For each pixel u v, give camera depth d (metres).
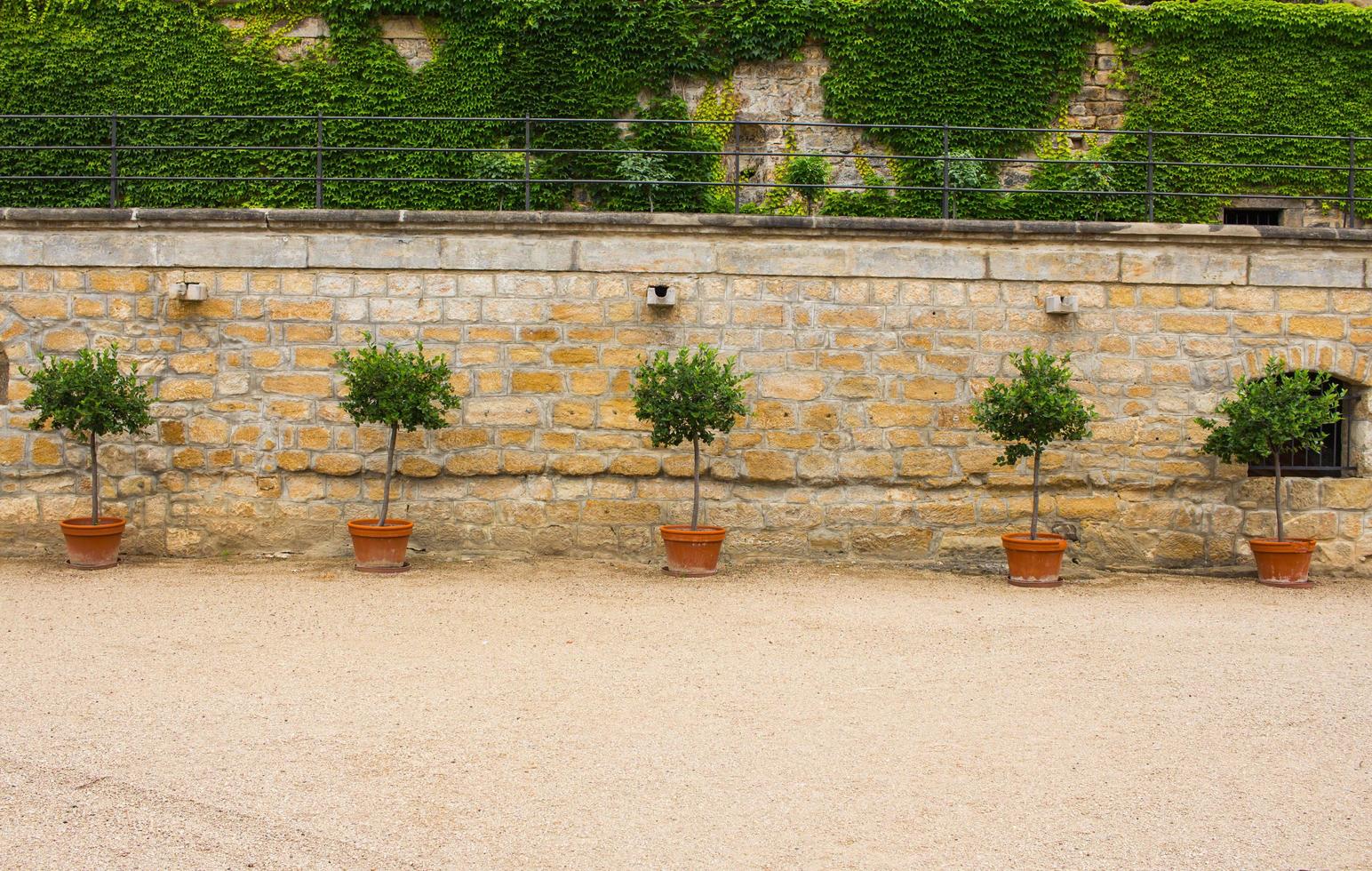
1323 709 6.29
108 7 15.34
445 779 4.97
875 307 11.12
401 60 15.60
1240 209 16.31
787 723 5.86
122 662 6.93
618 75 15.69
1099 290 11.22
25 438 10.89
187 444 10.95
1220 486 11.27
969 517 11.20
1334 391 11.40
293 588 9.48
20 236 10.81
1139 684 6.78
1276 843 4.44
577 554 11.08
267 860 4.16
